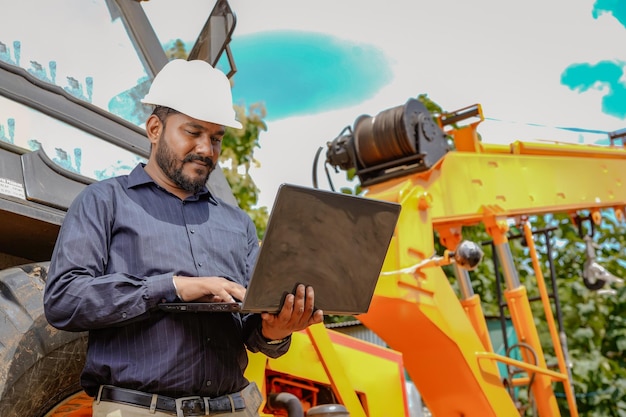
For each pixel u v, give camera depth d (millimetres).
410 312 3219
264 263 1546
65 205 2082
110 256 1726
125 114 2480
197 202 1886
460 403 3377
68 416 2076
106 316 1592
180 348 1686
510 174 3869
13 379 1795
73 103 2268
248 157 5863
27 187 1985
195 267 1769
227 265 1842
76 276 1619
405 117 3445
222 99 1851
